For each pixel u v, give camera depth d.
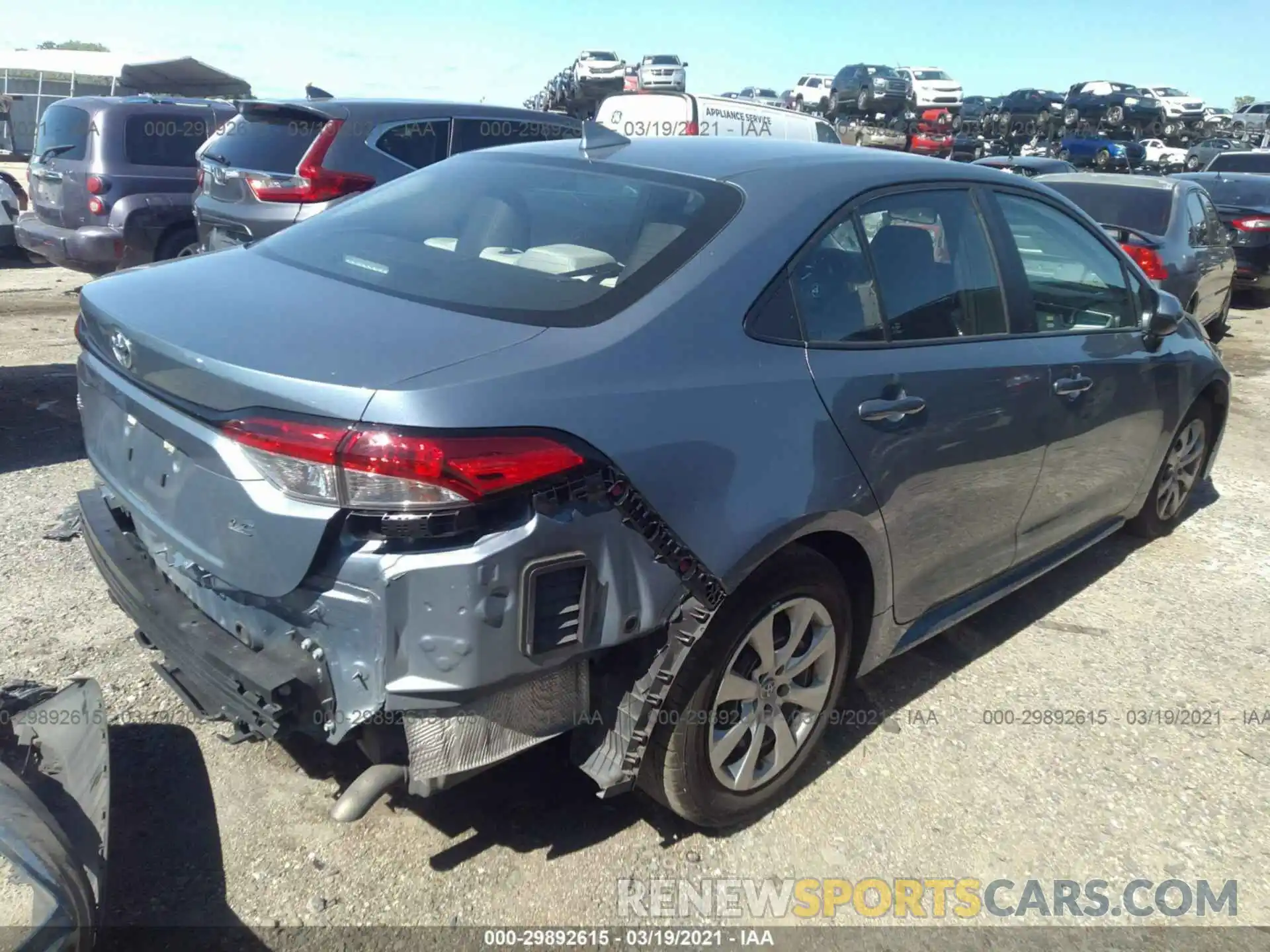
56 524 4.48
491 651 2.12
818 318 2.83
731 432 2.48
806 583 2.76
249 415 2.15
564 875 2.67
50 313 9.22
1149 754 3.38
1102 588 4.66
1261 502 5.97
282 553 2.13
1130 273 4.36
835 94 32.56
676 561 2.36
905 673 3.80
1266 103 37.78
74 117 8.84
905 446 2.96
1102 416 3.98
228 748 3.04
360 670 2.16
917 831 2.94
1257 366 9.88
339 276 2.77
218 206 7.47
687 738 2.58
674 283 2.57
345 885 2.58
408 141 7.63
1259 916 2.71
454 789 2.95
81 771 2.43
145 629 2.58
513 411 2.12
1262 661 4.04
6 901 2.00
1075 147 30.17
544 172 3.21
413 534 2.05
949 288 3.33
